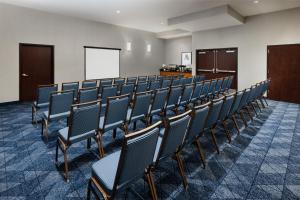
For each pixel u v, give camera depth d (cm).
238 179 243
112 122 291
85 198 208
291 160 291
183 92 438
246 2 662
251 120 486
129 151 144
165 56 1256
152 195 188
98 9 731
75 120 239
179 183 234
